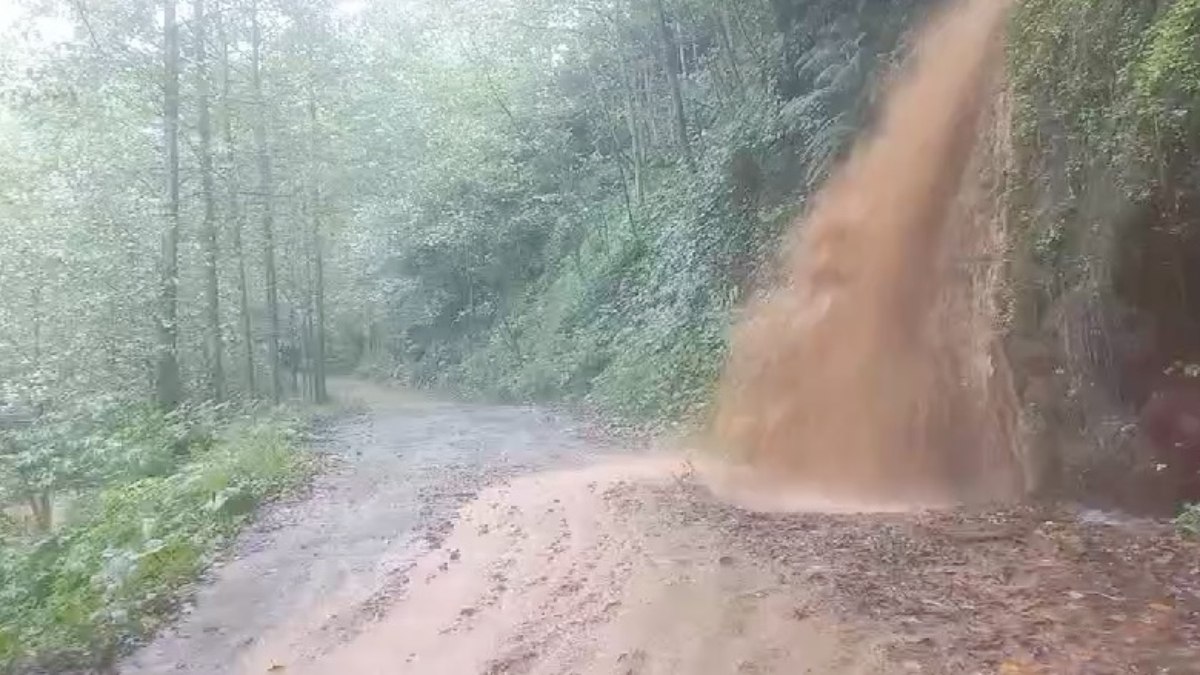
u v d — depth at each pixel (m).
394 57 37.44
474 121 38.38
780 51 21.06
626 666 5.75
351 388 45.75
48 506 17.28
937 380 11.51
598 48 34.69
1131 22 8.84
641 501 10.80
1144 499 8.47
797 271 16.17
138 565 9.09
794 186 19.80
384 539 10.07
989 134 11.27
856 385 13.09
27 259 19.89
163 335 21.05
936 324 11.74
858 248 13.98
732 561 7.80
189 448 18.94
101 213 21.27
